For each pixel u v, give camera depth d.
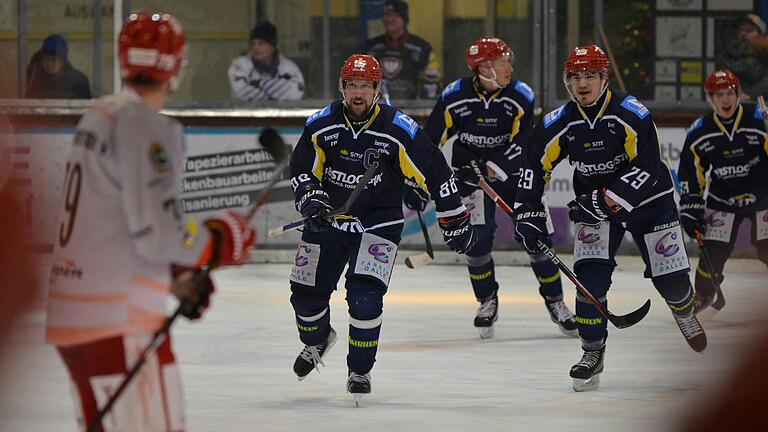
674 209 19.67
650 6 36.06
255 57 35.91
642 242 19.78
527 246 19.42
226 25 35.91
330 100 36.16
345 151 17.81
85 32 35.91
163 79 10.33
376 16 36.00
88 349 10.05
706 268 25.67
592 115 19.09
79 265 9.99
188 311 10.42
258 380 19.41
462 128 25.12
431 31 36.06
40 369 20.06
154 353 10.12
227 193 35.47
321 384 19.16
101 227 9.95
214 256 10.27
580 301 18.84
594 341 18.70
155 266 10.11
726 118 25.34
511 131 24.92
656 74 36.25
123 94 10.30
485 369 20.53
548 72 35.97
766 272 34.44
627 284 31.61
